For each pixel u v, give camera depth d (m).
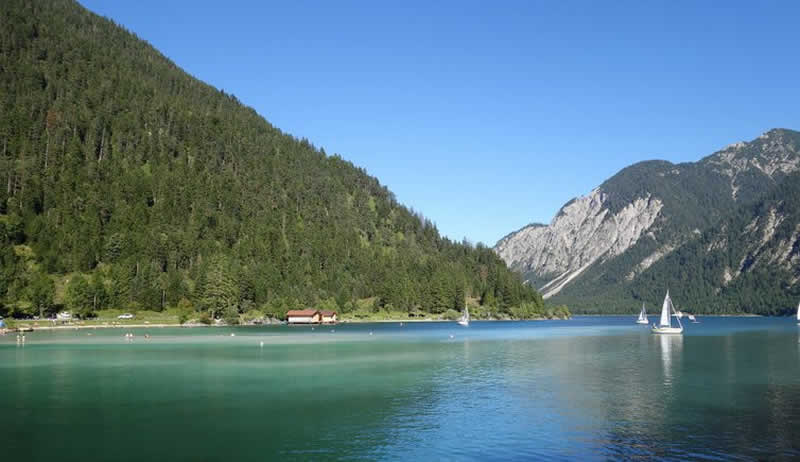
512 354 121.94
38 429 55.19
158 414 61.62
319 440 51.78
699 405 65.25
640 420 58.41
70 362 105.81
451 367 99.00
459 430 54.94
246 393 73.62
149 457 46.78
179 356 116.81
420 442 51.00
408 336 187.25
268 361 108.31
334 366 100.50
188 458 46.62
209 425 56.94
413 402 67.75
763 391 73.69
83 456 46.94
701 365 100.38
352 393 73.62
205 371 94.06
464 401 68.25
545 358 113.69
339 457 47.00
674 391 74.06
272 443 50.75
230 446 49.78
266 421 58.53
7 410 63.44
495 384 80.31
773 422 57.28
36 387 78.06
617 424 56.84
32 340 158.00
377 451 48.56
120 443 50.56
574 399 69.19
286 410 63.59
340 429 55.44
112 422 58.06
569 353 124.31
